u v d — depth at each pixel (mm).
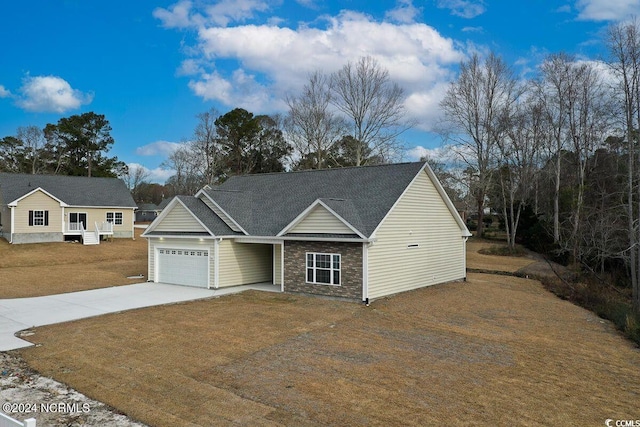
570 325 14102
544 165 41812
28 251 31328
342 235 16891
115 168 70750
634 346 11766
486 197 51156
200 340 11289
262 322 13320
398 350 10641
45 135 67500
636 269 22109
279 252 20859
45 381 8414
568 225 35250
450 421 6879
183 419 6828
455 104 41219
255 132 56406
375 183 20281
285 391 7984
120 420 6781
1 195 36438
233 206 21547
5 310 14703
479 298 18312
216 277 19406
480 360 10000
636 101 21047
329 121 47656
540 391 8219
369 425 6715
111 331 12141
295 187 23203
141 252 33938
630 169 20875
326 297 17328
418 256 19938
